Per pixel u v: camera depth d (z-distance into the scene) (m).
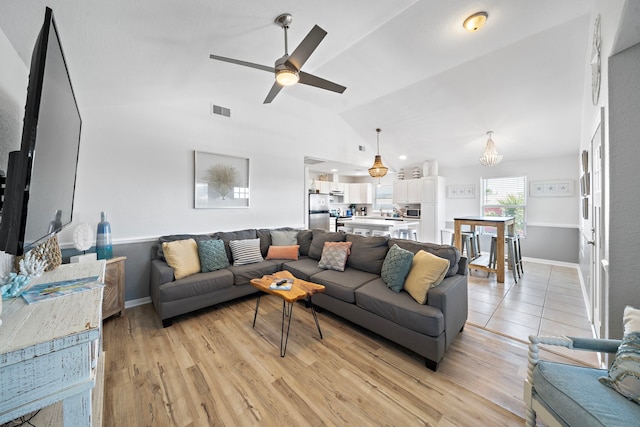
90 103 2.70
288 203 4.66
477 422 1.45
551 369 1.25
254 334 2.41
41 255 1.67
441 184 6.35
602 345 1.26
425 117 4.52
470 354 2.10
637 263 1.42
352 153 5.75
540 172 5.21
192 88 3.07
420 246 2.69
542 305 3.07
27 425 1.03
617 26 1.28
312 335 2.40
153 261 2.98
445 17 2.27
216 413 1.51
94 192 2.80
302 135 4.84
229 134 3.88
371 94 4.02
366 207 8.62
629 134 1.43
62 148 1.27
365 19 2.10
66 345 0.81
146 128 3.14
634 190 1.42
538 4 2.13
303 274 3.06
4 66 1.49
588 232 2.91
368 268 2.95
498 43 2.66
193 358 2.03
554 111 3.71
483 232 5.98
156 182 3.22
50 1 1.30
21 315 0.95
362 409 1.55
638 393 1.01
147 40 1.85
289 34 2.10
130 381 1.76
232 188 3.91
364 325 2.34
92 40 1.71
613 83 1.46
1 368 0.73
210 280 2.77
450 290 2.10
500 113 3.98
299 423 1.45
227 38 2.04
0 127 1.43
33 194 0.87
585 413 1.00
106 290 2.58
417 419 1.47
